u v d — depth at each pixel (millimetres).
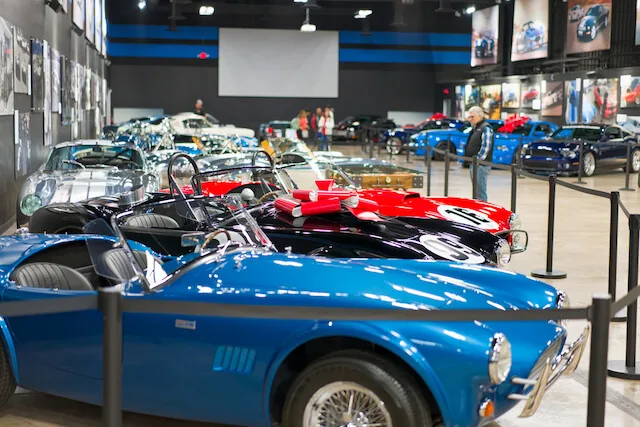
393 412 3254
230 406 3590
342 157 11711
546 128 23562
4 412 4324
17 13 12070
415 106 44625
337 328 3307
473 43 40938
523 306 3850
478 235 5969
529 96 32812
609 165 21125
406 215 6859
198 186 6242
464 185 18375
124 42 42594
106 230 4195
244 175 7391
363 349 3523
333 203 5594
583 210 13742
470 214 6945
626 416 4387
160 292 3713
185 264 3850
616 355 5477
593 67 30781
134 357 3707
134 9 42375
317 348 3639
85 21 24094
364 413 3318
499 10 37906
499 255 5844
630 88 25281
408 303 3439
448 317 2934
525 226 11789
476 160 10266
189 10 41531
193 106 43250
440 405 3223
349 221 5645
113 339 2803
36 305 2814
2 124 10836
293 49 43375
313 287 3557
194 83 43156
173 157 5938
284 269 3736
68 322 3885
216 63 43125
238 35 43000
